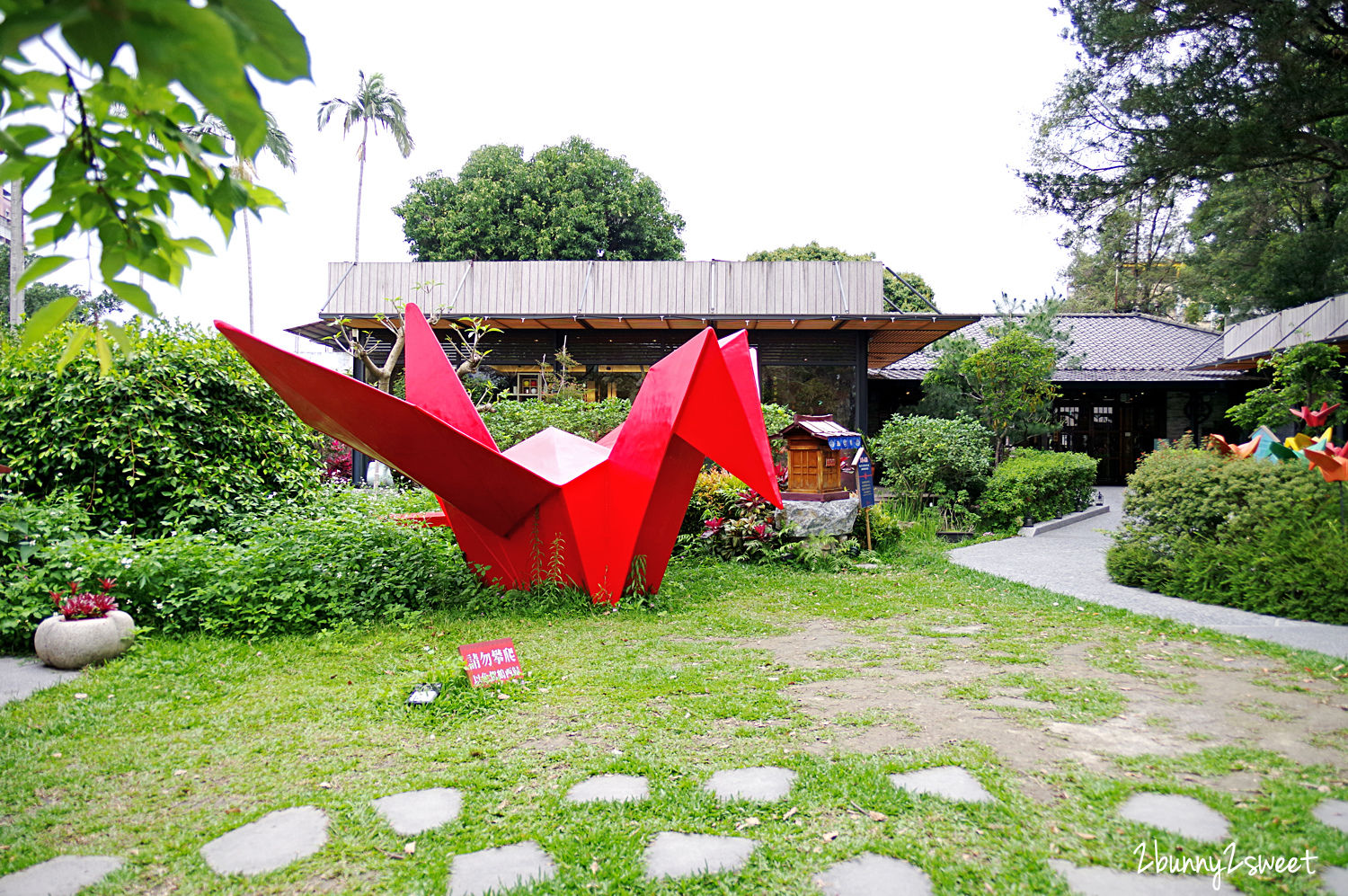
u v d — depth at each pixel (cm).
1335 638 529
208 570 553
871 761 318
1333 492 621
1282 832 259
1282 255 1558
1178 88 1045
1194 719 372
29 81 126
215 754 333
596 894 226
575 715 376
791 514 872
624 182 2416
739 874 236
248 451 764
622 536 622
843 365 1514
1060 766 315
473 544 663
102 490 677
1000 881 230
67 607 463
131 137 145
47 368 670
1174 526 718
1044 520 1251
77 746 341
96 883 235
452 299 1466
